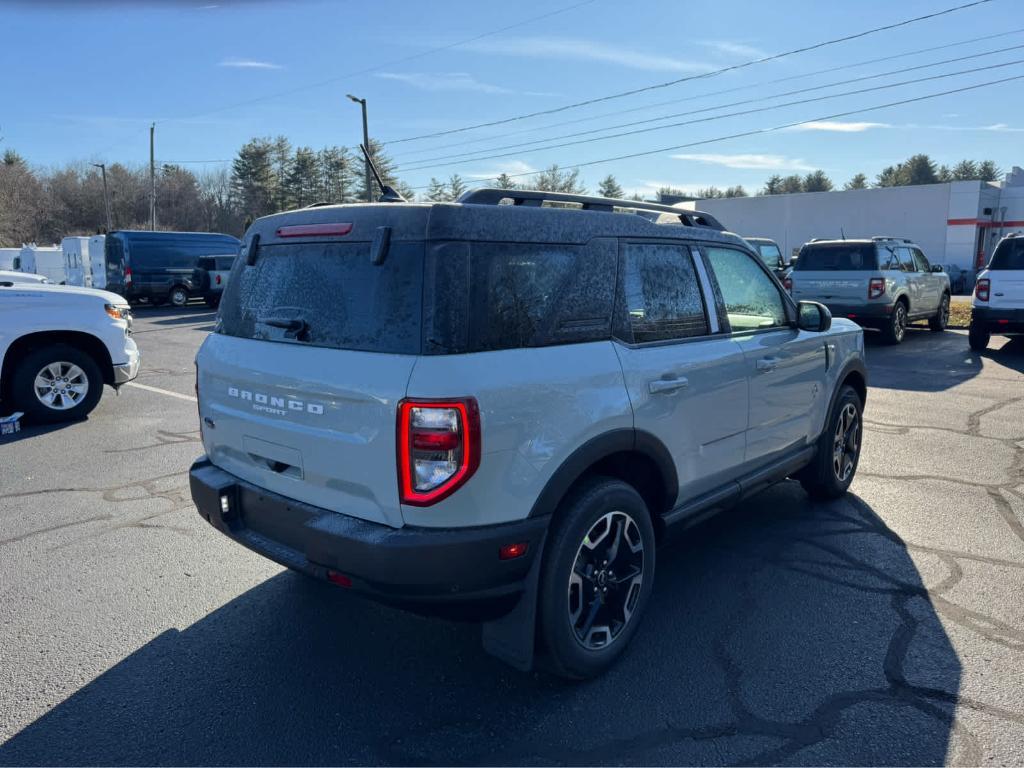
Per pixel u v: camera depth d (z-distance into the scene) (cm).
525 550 285
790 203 4244
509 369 280
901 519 507
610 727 291
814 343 480
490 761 271
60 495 565
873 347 1345
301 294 315
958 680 318
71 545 470
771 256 2038
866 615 376
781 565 437
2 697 310
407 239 281
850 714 296
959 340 1427
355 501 287
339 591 407
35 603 393
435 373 265
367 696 312
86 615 380
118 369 831
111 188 8425
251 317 340
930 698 305
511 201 347
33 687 317
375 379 273
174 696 311
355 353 284
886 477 595
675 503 369
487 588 279
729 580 418
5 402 788
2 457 668
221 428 349
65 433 757
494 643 303
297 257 322
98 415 843
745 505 539
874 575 421
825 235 4147
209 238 2698
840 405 523
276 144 7425
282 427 310
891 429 744
